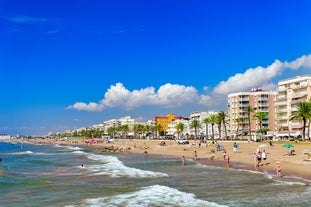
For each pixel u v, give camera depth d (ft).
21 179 155.84
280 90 479.82
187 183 131.13
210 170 174.60
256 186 117.19
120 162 252.01
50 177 164.04
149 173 170.60
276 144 345.51
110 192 115.55
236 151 289.74
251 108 559.79
